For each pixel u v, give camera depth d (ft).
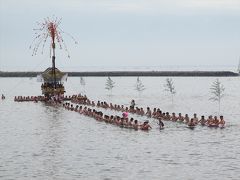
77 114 290.76
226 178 124.06
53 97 403.54
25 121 254.88
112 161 145.79
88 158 150.71
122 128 222.69
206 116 285.02
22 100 416.05
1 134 205.05
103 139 188.75
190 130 212.84
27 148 169.58
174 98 460.14
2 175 129.49
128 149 165.58
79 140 186.70
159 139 187.11
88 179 124.57
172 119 248.73
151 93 559.79
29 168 137.39
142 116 273.95
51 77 430.20
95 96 504.84
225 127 223.30
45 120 258.78
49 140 187.11
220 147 168.04
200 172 130.41
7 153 160.25
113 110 318.24
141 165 139.74
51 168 137.18
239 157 150.00
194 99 443.73
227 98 458.50
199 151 160.56
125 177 126.00
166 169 134.31
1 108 339.77
